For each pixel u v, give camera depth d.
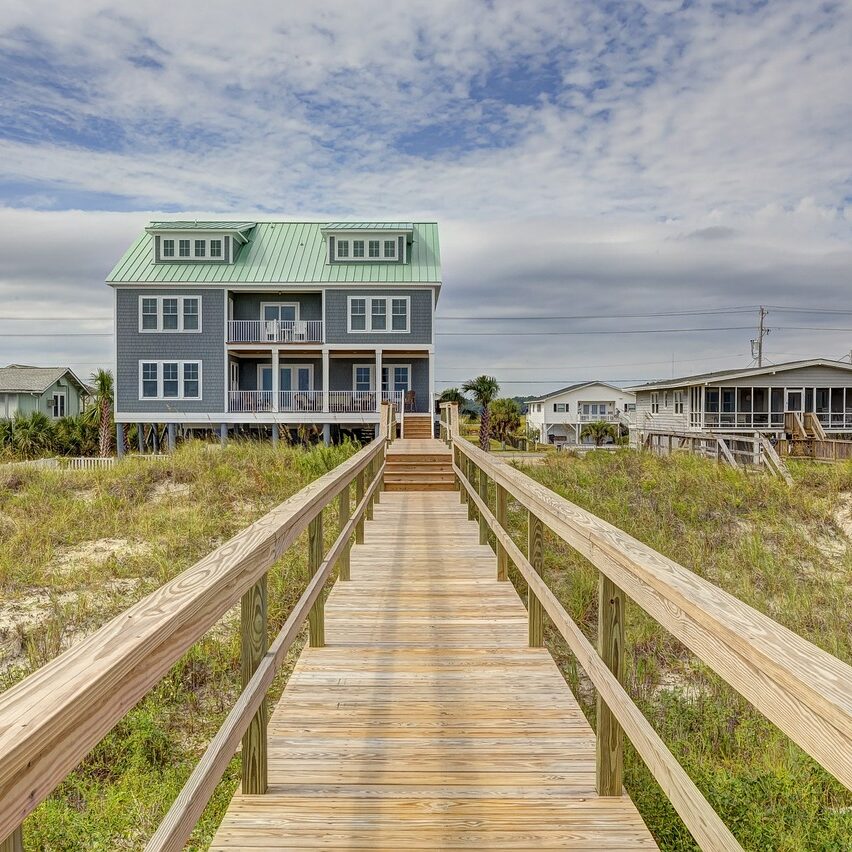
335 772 2.85
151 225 26.56
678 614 1.68
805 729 1.05
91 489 12.48
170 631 1.45
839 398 29.88
